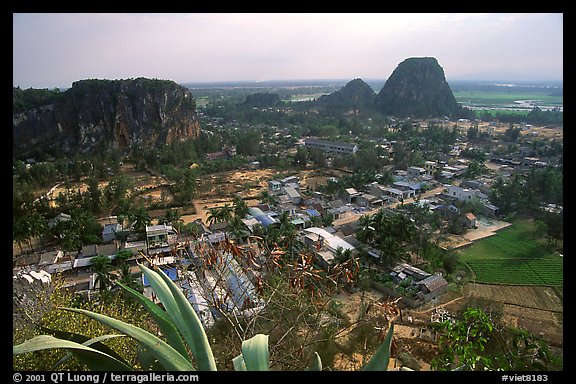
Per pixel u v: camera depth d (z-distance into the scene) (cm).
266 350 286
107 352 334
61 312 572
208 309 822
